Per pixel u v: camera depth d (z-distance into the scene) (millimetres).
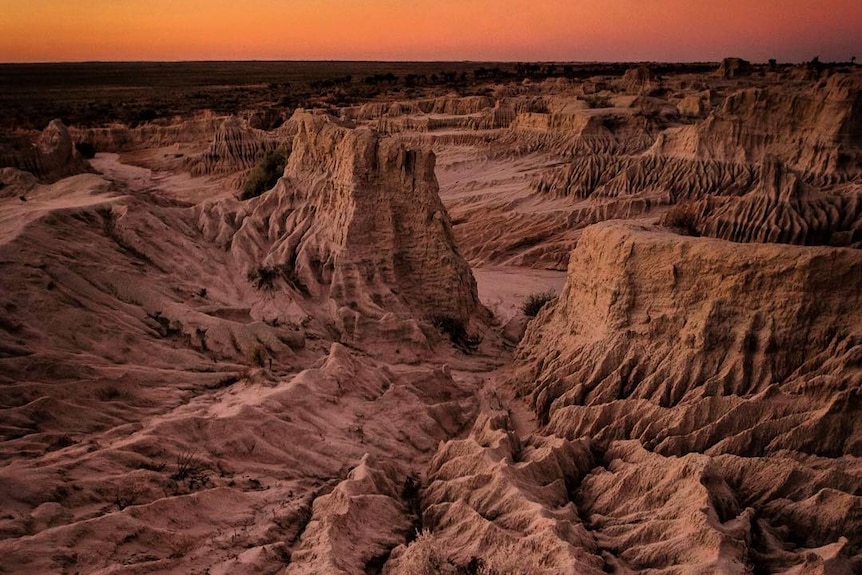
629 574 13234
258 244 31297
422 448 20031
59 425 16891
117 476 14977
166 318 23953
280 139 81875
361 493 15906
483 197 65875
